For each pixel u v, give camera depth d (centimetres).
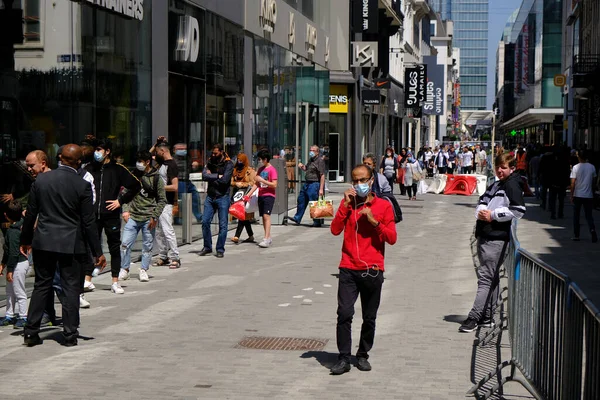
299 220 2266
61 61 1293
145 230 1315
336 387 741
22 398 702
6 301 1012
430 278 1378
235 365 816
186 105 1838
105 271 1412
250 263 1527
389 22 5578
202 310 1093
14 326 985
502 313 973
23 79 1184
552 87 7550
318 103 3353
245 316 1055
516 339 760
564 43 7350
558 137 7325
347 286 791
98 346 894
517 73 10488
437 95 8400
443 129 13462
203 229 1628
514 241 820
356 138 4409
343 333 791
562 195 2555
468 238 2000
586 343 512
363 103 4428
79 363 822
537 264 672
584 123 5238
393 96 6178
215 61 2031
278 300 1163
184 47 1822
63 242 877
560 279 595
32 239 892
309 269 1452
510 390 742
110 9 1448
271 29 2558
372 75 5125
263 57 2483
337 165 4434
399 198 3612
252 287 1266
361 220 787
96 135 1412
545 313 644
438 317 1057
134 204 1304
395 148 6575
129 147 1549
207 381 759
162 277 1360
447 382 761
